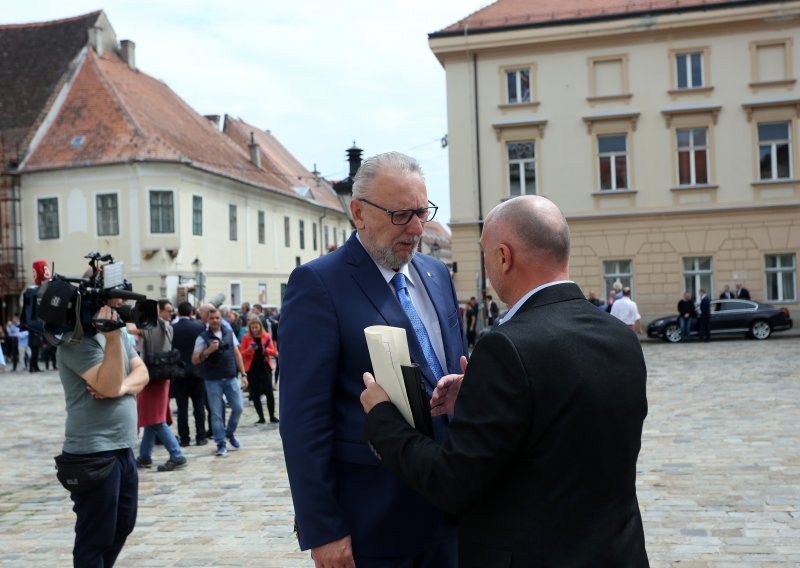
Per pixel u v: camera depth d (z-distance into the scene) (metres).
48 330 3.52
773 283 25.11
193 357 8.55
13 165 30.91
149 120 32.25
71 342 3.47
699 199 25.31
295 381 2.37
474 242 26.36
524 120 26.05
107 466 3.58
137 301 3.50
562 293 2.01
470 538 1.95
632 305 16.20
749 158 25.02
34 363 23.33
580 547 1.81
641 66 25.52
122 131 30.66
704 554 4.45
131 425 3.73
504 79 26.30
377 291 2.50
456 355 2.73
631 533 1.89
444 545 2.60
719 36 25.08
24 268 31.03
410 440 2.02
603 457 1.85
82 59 33.59
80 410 3.58
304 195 44.16
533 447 1.83
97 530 3.61
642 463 6.86
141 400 7.68
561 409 1.81
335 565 2.26
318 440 2.32
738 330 23.02
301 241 43.97
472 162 26.41
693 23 24.81
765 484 5.94
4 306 31.05
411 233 2.47
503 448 1.80
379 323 2.45
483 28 26.08
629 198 25.66
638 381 1.97
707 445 7.54
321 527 2.26
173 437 7.76
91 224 30.05
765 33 24.80
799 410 9.50
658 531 4.90
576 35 25.50
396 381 2.12
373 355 2.17
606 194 25.70
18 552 5.07
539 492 1.83
